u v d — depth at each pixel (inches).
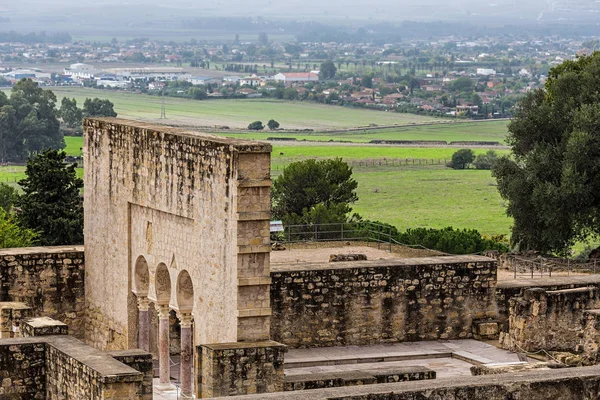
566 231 6151.6
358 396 2229.3
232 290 3284.9
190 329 3609.7
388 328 3996.1
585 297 3941.9
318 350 3900.1
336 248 5753.0
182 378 3599.9
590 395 2325.3
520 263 5467.5
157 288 3747.5
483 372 3216.0
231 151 3250.5
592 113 6146.7
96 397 2723.9
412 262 4042.8
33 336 3144.7
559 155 6225.4
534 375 2338.8
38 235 6131.9
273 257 5319.9
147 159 3735.2
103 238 4072.3
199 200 3435.0
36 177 6318.9
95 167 4111.7
